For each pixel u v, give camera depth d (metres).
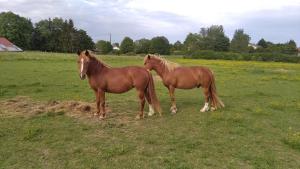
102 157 6.66
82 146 7.29
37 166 6.23
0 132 8.12
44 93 14.69
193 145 7.46
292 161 6.70
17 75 22.03
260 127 9.23
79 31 96.12
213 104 11.09
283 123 9.91
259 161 6.61
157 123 9.32
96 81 9.34
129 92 15.30
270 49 91.44
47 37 93.75
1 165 6.23
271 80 23.92
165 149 7.18
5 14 90.69
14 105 11.29
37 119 9.43
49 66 30.89
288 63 54.91
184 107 11.78
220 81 22.06
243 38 100.81
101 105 9.57
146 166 6.26
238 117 9.92
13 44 81.44
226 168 6.24
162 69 10.66
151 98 9.78
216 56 64.50
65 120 9.38
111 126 8.84
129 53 90.44
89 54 9.05
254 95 15.82
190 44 103.94
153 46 88.44
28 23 94.12
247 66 42.22
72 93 14.85
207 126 9.09
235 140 7.94
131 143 7.54
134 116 10.09
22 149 7.06
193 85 10.64
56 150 7.04
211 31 103.00
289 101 14.12
